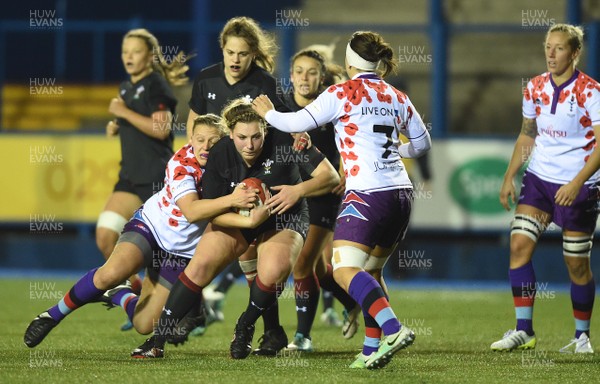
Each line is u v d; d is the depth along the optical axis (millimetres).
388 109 20922
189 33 60094
